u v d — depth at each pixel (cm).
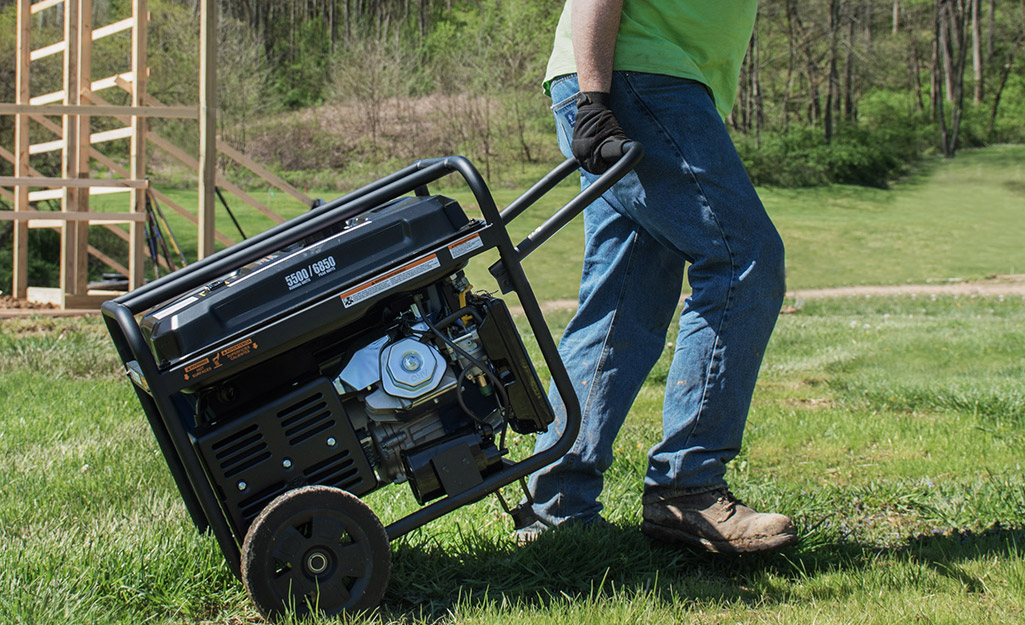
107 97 2409
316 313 215
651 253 277
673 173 251
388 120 4541
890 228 3216
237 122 4191
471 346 234
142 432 425
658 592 235
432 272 223
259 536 212
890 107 5509
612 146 240
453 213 229
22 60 1138
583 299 285
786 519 245
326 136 4381
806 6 5328
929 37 6094
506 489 332
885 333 947
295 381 229
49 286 1755
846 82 5522
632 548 263
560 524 274
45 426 435
